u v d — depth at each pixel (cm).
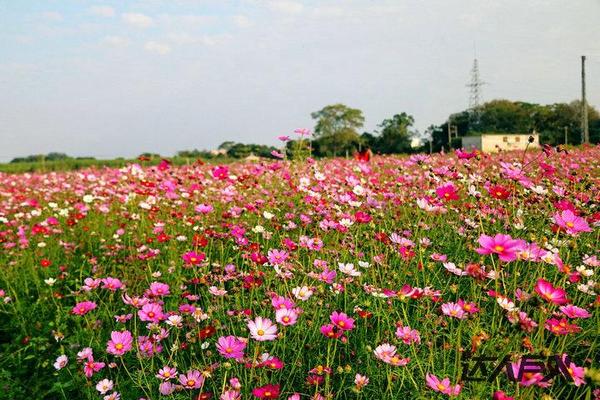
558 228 287
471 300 297
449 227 416
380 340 264
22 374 319
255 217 520
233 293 334
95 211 674
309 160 684
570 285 305
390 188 557
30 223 653
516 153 1084
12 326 379
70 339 328
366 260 376
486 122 7425
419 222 399
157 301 302
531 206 394
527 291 272
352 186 507
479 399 200
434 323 266
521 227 354
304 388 251
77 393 295
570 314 211
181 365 275
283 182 665
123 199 685
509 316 198
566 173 600
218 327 269
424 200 400
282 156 661
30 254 481
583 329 255
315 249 345
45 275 454
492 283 301
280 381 261
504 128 7262
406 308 305
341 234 396
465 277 329
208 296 358
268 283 324
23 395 295
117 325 337
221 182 754
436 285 329
